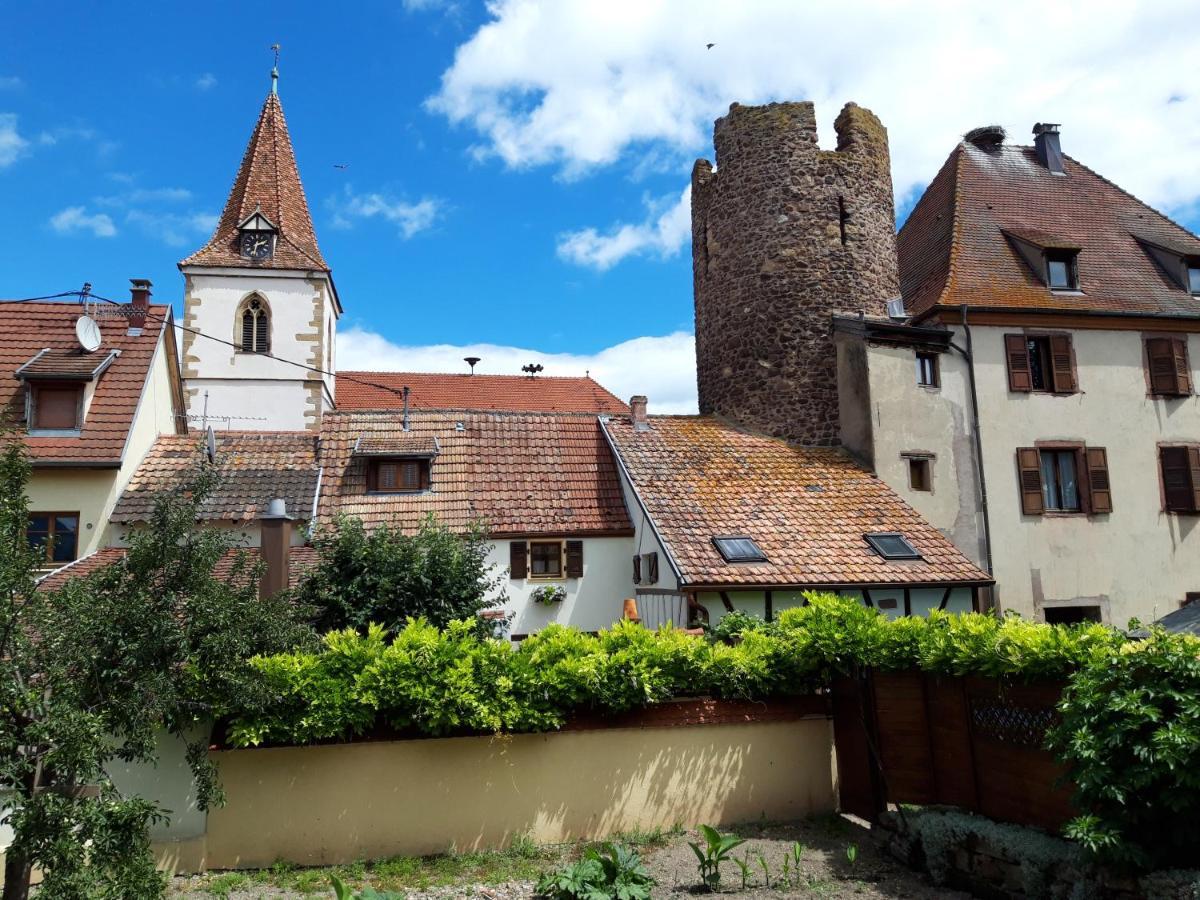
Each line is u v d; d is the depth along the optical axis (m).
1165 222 23.81
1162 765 5.67
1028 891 6.72
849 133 22.09
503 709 8.53
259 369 28.78
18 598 6.11
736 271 21.92
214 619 6.79
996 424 19.64
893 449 18.97
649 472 17.78
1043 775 7.17
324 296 29.58
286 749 8.48
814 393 20.64
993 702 7.72
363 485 17.72
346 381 33.38
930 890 7.45
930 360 19.80
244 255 29.28
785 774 9.55
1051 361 20.25
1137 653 6.07
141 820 5.90
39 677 6.07
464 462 18.55
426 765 8.69
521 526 17.08
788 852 8.37
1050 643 7.00
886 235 22.22
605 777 9.05
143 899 5.71
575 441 19.69
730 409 21.69
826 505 17.42
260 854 8.31
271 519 12.05
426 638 8.59
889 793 8.66
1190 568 20.05
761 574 14.75
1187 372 20.86
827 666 9.48
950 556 16.23
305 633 8.13
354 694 8.19
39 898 5.28
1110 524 19.80
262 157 30.75
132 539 6.92
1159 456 20.38
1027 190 23.48
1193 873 5.59
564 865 8.17
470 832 8.66
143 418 16.50
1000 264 20.97
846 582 14.98
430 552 12.22
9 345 16.56
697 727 9.36
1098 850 5.94
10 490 6.34
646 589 16.55
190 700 7.18
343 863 8.39
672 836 8.95
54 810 5.33
